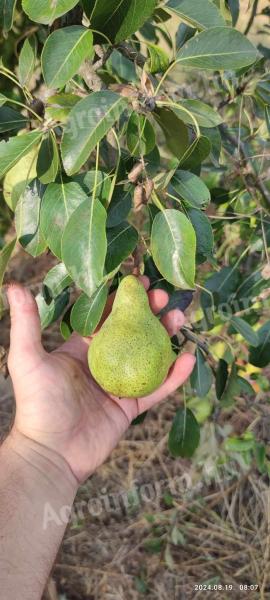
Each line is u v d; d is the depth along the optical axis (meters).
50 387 0.45
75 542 0.87
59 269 0.44
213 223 0.64
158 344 0.40
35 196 0.41
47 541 0.42
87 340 0.49
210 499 0.88
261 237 0.60
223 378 0.54
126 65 0.58
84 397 0.47
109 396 0.49
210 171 0.64
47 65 0.33
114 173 0.39
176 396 1.00
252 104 0.62
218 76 0.69
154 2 0.34
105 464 0.92
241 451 0.75
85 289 0.35
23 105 0.38
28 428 0.45
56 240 0.38
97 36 0.35
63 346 0.49
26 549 0.41
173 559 0.85
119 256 0.39
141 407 0.50
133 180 0.37
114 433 0.48
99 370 0.40
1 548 0.40
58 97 0.36
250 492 0.88
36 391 0.45
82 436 0.47
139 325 0.41
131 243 0.40
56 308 0.50
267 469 0.76
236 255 0.71
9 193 0.45
